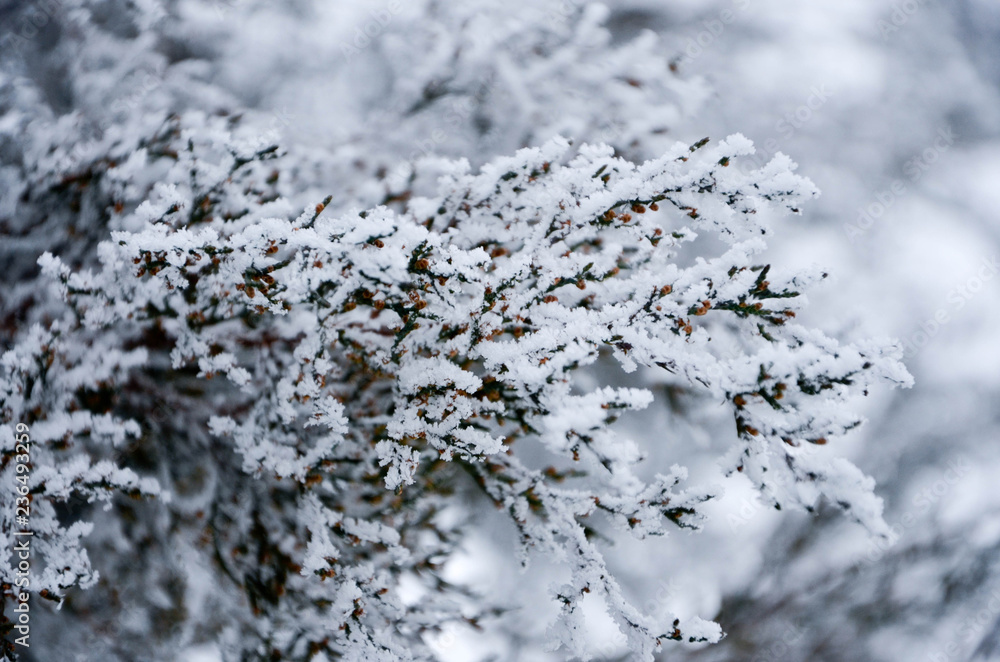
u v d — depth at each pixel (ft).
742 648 12.87
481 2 14.80
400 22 14.39
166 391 11.39
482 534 11.78
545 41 14.80
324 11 14.19
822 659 12.96
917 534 14.01
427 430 7.99
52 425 9.39
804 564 13.30
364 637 9.02
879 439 14.62
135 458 11.51
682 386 12.91
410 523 11.35
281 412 9.30
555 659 11.77
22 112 12.89
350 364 10.78
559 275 8.44
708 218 7.78
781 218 15.43
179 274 7.75
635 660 7.64
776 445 6.87
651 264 9.96
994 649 14.11
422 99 13.85
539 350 7.46
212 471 11.45
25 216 11.68
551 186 8.52
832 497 6.39
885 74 17.10
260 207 10.25
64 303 10.86
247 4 13.94
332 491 10.15
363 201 12.12
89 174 11.34
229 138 10.07
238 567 10.87
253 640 10.89
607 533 12.44
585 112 14.24
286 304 8.60
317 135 13.03
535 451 12.09
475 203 9.53
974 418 14.85
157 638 11.12
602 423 6.33
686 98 14.98
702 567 12.89
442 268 6.90
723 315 10.70
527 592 11.91
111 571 11.31
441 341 8.79
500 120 13.92
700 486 7.75
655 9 16.21
